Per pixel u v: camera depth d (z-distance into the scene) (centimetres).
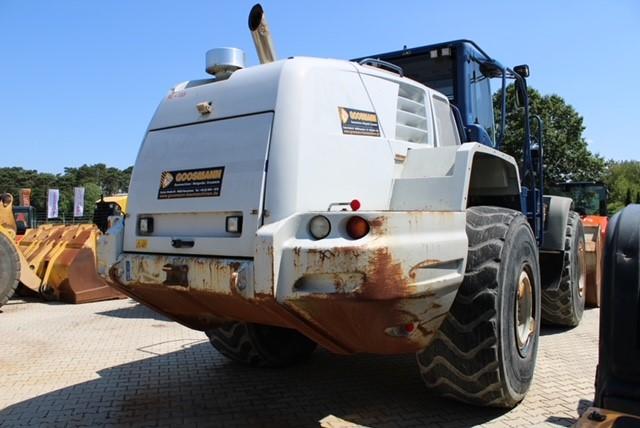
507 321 339
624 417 160
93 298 904
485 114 561
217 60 353
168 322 719
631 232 204
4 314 795
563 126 3077
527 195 560
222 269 298
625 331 191
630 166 7512
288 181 298
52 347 577
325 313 275
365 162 335
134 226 361
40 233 1067
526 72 571
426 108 407
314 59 330
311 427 351
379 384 435
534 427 339
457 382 342
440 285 295
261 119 316
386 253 263
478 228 347
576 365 481
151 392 423
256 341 455
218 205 318
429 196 340
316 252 269
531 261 381
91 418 370
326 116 321
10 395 419
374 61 387
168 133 362
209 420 365
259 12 359
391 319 276
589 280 762
